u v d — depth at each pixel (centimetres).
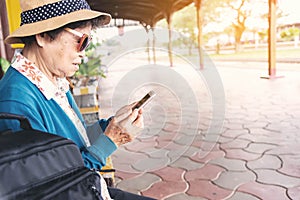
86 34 94
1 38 279
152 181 232
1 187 58
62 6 90
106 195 79
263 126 349
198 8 916
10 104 84
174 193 215
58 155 71
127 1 849
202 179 232
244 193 208
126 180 235
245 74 788
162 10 908
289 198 198
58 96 99
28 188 62
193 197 208
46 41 92
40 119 88
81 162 76
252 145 292
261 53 1177
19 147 65
